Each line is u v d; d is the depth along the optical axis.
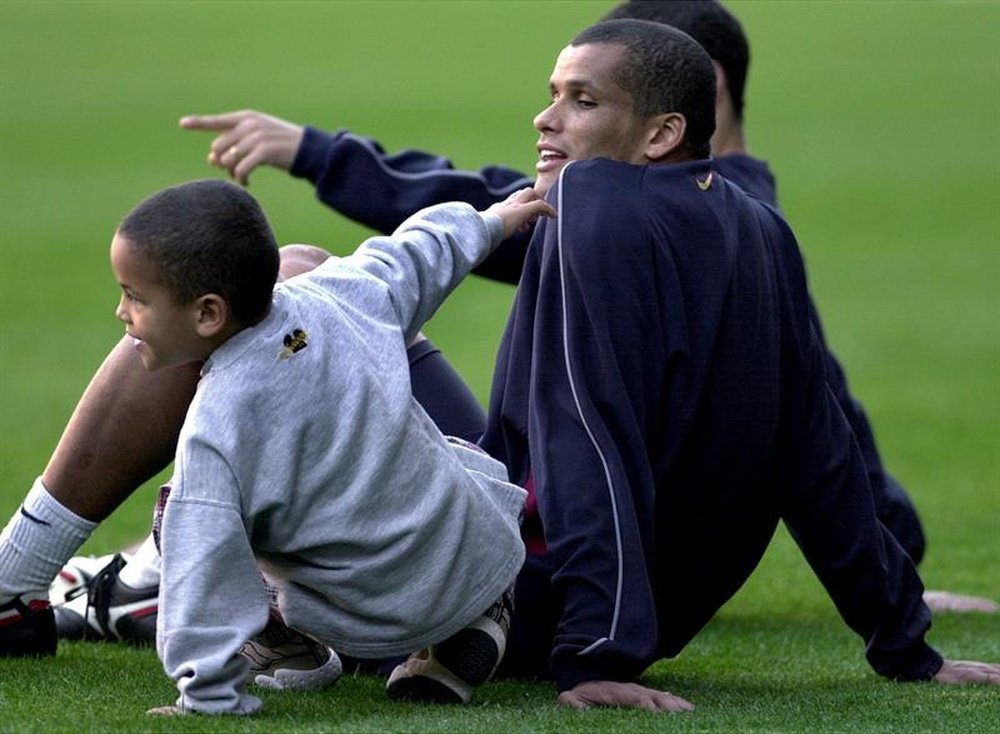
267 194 60.44
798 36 105.75
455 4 116.75
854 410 17.92
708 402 13.25
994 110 82.12
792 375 13.85
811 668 15.74
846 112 82.25
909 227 58.56
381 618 11.96
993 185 65.81
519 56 98.81
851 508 14.06
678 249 13.15
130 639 15.32
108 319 41.56
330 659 13.41
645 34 13.89
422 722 11.54
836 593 14.38
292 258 14.38
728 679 14.84
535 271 13.65
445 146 68.25
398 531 11.78
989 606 19.77
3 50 95.19
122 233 11.49
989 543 24.17
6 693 12.73
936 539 24.41
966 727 12.05
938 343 41.94
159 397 12.89
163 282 11.39
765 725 11.92
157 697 12.55
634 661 12.38
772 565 22.84
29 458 27.62
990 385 37.19
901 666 14.51
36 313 42.19
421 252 12.65
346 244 50.88
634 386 12.89
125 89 84.44
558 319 13.02
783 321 13.77
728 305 13.24
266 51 98.50
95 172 64.38
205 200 11.47
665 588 14.02
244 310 11.52
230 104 80.50
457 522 12.05
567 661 12.52
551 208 13.29
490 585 12.28
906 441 31.66
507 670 14.10
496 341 40.38
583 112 13.84
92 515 13.37
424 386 15.01
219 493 11.38
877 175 67.88
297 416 11.58
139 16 108.00
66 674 13.59
